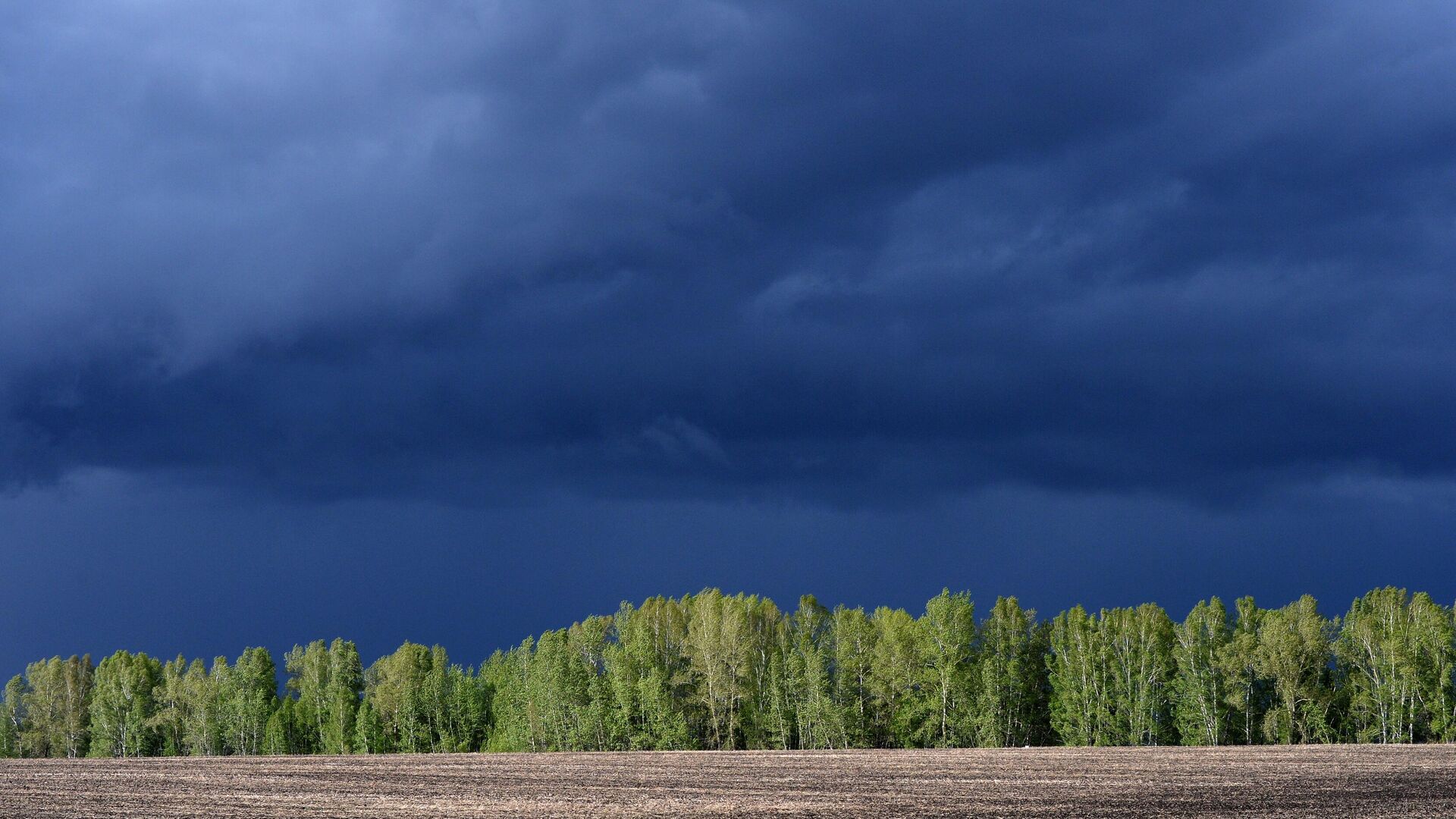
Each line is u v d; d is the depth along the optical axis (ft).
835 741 336.90
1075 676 345.10
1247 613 369.71
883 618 353.31
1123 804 160.56
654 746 344.69
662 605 396.98
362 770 249.34
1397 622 352.90
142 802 181.68
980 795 174.70
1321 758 233.35
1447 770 201.36
